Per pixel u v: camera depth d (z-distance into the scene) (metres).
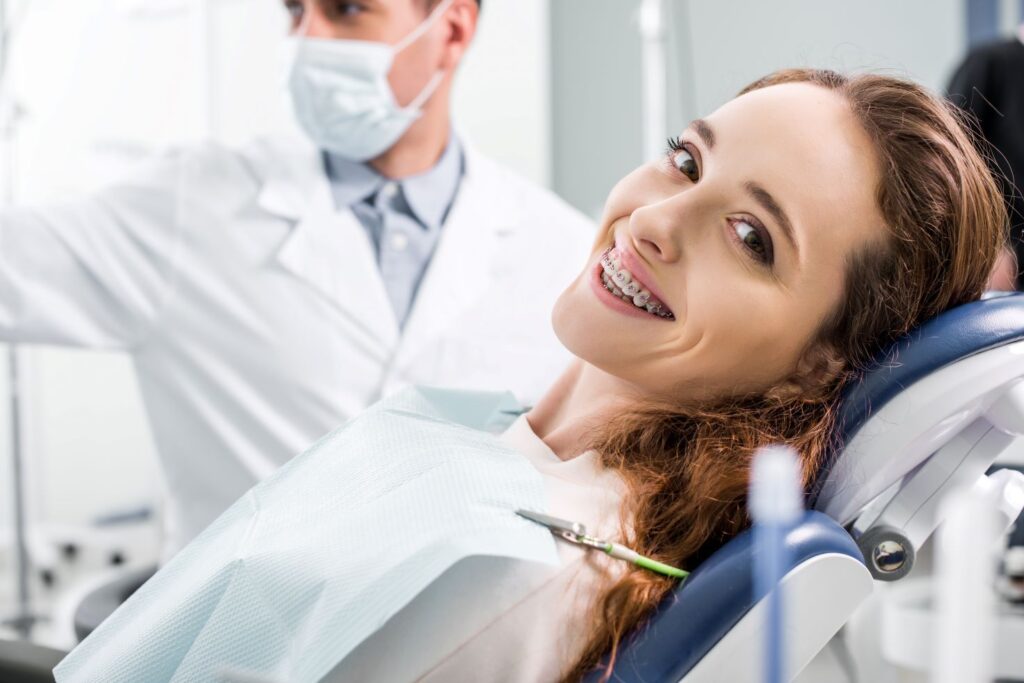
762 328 0.87
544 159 3.04
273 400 1.78
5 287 1.67
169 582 0.94
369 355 1.79
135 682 0.85
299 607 0.78
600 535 0.80
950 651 0.33
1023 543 1.27
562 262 1.86
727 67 3.21
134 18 2.73
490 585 0.76
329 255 1.78
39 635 2.52
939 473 0.89
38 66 2.78
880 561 0.87
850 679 1.24
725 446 0.85
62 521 3.08
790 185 0.88
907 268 0.89
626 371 0.92
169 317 1.77
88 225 1.74
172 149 1.87
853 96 0.93
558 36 3.27
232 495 1.80
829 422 0.87
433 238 1.84
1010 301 0.88
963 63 2.16
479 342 1.79
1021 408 0.84
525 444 0.97
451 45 1.82
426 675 0.76
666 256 0.89
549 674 0.77
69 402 3.07
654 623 0.75
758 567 0.73
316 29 1.72
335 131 1.75
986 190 0.94
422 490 0.81
